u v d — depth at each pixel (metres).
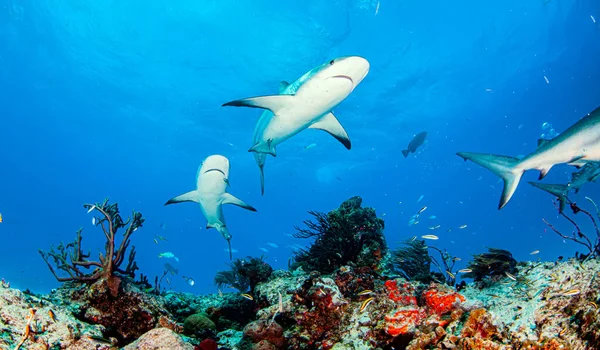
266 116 8.80
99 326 5.27
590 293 4.48
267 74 40.78
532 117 62.97
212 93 44.62
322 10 32.62
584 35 44.09
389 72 41.22
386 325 5.16
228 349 5.68
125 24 36.44
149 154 71.56
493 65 45.34
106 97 49.94
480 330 4.30
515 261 6.57
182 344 4.40
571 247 39.38
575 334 3.97
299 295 6.56
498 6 36.59
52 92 53.09
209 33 36.44
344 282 6.86
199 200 9.45
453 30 37.91
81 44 40.59
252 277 8.79
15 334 4.01
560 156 4.59
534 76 51.34
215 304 8.49
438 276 7.83
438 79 44.50
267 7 32.69
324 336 5.78
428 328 4.79
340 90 6.68
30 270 62.94
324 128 8.27
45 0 36.25
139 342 4.32
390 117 50.19
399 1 33.16
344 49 37.84
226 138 55.31
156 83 44.44
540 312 4.56
